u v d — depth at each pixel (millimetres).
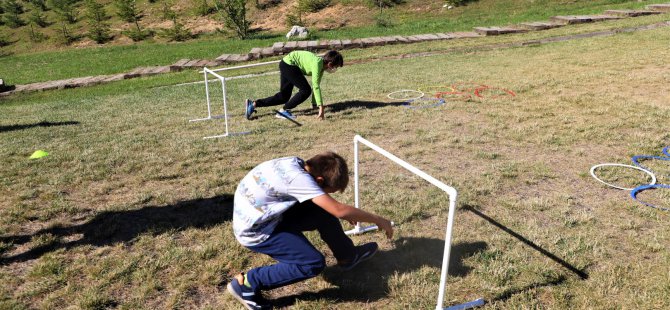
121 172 5301
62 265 3379
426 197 4406
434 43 16391
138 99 10391
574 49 12508
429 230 3822
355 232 3779
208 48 19828
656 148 5520
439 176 4906
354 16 24109
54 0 32719
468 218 4004
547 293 2990
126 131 7270
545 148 5664
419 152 5695
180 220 4066
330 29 22578
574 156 5387
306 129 6855
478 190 4500
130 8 27297
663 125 6262
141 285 3129
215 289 3109
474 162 5309
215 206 4332
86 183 5000
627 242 3553
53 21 31062
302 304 2924
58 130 7500
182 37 23891
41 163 5672
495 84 9281
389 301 2961
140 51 21156
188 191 4719
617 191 4449
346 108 7996
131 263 3355
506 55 12656
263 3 26969
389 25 21781
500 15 21656
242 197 2631
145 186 4891
